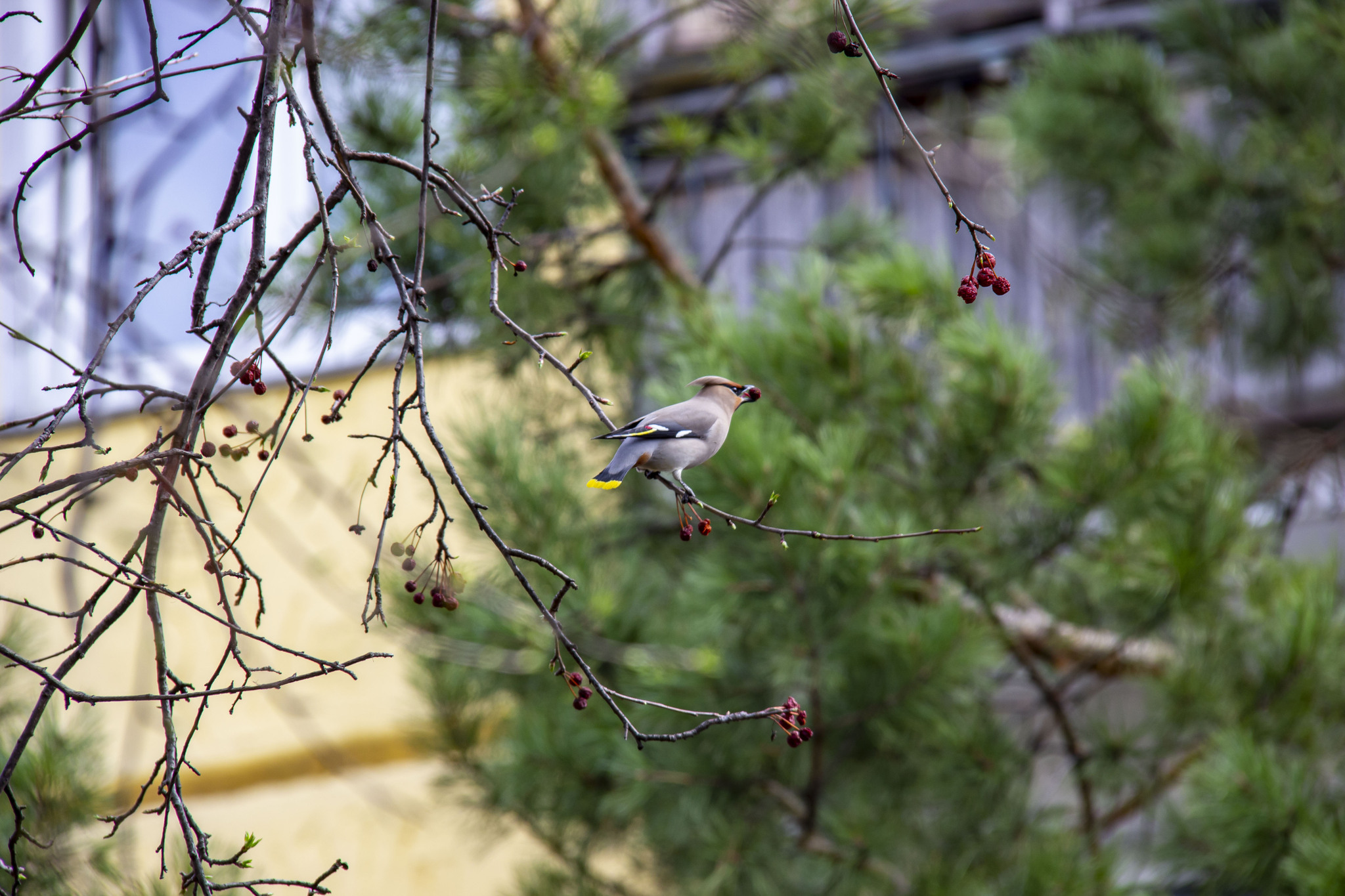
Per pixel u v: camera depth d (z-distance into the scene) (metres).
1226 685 9.09
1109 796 9.73
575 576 9.26
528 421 11.52
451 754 10.65
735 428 8.36
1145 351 12.88
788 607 8.57
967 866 9.08
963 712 9.48
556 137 10.37
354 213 10.42
